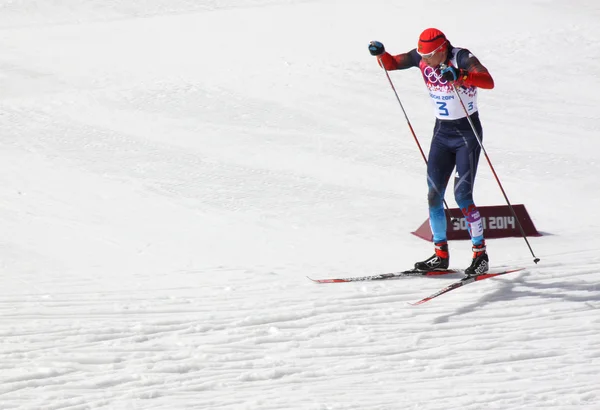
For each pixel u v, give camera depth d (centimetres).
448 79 1831
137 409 1326
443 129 2025
